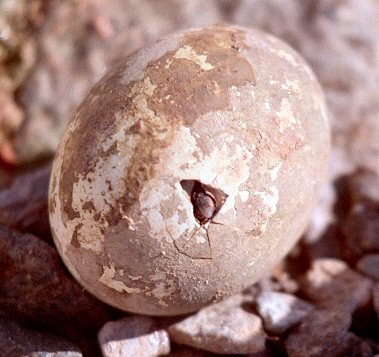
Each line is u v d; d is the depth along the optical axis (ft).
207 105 0.58
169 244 0.57
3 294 0.65
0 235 0.65
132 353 0.64
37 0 0.85
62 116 0.82
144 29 0.85
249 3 0.86
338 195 0.79
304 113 0.61
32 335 0.64
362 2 0.86
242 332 0.65
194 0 0.86
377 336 0.68
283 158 0.59
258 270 0.61
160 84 0.59
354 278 0.71
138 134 0.57
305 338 0.64
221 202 0.57
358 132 0.81
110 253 0.58
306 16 0.85
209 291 0.60
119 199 0.57
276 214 0.59
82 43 0.84
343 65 0.83
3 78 0.83
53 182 0.60
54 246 0.67
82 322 0.66
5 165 0.82
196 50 0.60
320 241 0.75
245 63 0.60
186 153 0.57
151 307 0.60
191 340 0.65
